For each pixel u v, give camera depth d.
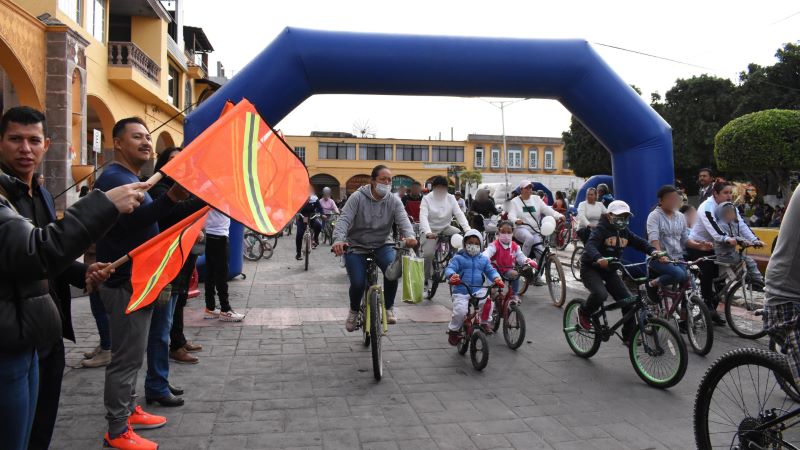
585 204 10.70
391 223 5.64
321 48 8.85
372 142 55.91
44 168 12.90
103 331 5.00
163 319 4.10
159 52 21.81
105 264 2.88
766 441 2.90
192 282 8.33
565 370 5.25
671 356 4.69
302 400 4.34
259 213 2.62
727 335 6.54
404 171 56.38
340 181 55.84
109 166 3.46
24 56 12.10
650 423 4.01
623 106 9.48
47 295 2.23
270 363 5.28
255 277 10.55
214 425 3.84
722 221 6.64
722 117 26.64
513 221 8.84
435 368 5.24
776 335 2.88
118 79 17.45
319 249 15.80
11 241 1.81
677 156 27.41
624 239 5.51
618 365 5.42
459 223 9.23
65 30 12.99
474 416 4.09
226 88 8.82
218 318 6.95
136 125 3.48
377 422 3.94
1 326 2.00
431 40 9.05
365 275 5.53
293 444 3.57
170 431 3.73
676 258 6.51
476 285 5.57
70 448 3.44
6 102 12.74
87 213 1.92
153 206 3.30
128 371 3.42
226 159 2.64
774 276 2.85
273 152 2.96
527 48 9.17
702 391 3.24
